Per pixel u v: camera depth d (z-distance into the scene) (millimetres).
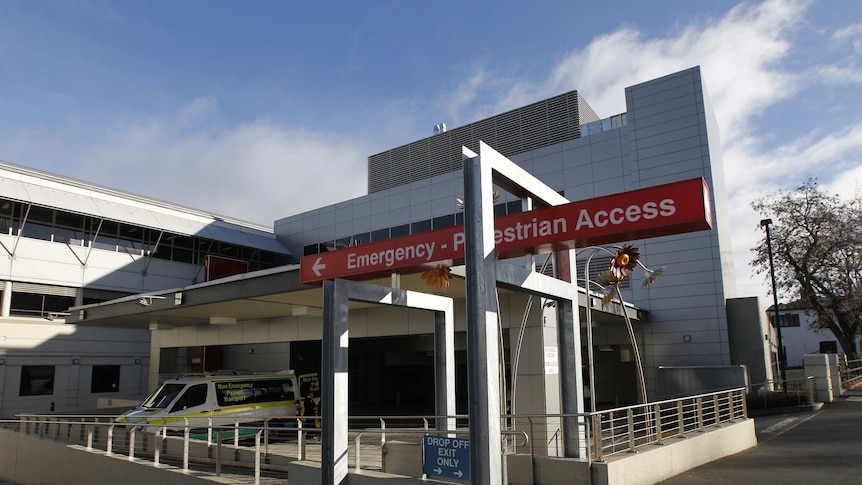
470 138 36469
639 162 26844
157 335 27328
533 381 13297
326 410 8656
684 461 10422
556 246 7602
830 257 30391
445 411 10234
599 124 30875
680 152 25953
